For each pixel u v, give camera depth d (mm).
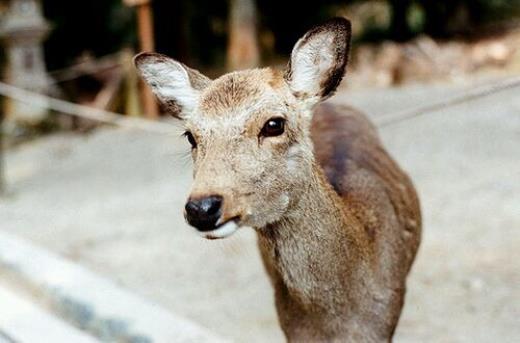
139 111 6258
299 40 1458
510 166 3547
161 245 3131
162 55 1544
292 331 1544
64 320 2145
